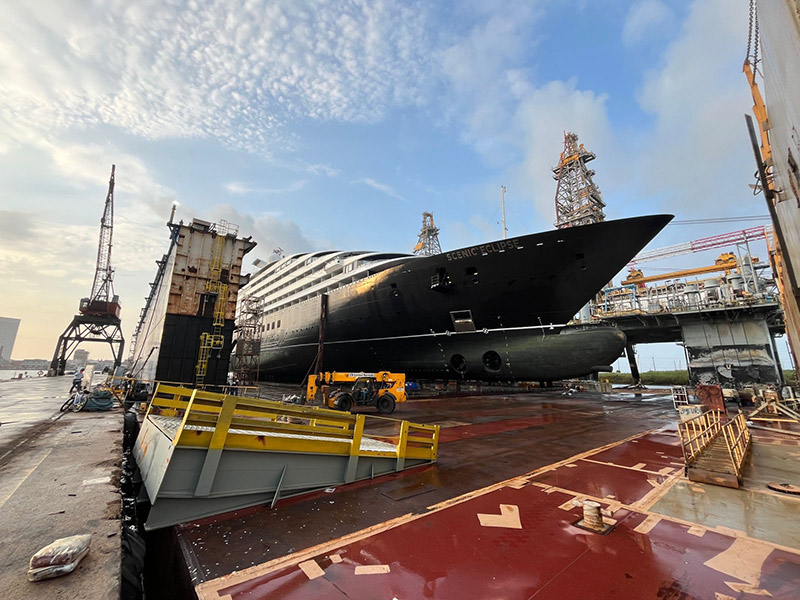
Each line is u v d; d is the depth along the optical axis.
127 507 4.85
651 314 30.84
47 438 6.89
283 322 32.81
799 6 2.39
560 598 2.91
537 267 15.68
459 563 3.48
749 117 6.31
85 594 2.34
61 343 49.84
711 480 5.96
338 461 5.86
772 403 15.29
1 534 3.10
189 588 3.16
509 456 7.99
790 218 4.36
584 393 31.16
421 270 18.45
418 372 21.94
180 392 7.68
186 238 19.70
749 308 27.39
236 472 4.68
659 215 13.64
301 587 3.08
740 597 2.90
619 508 4.90
